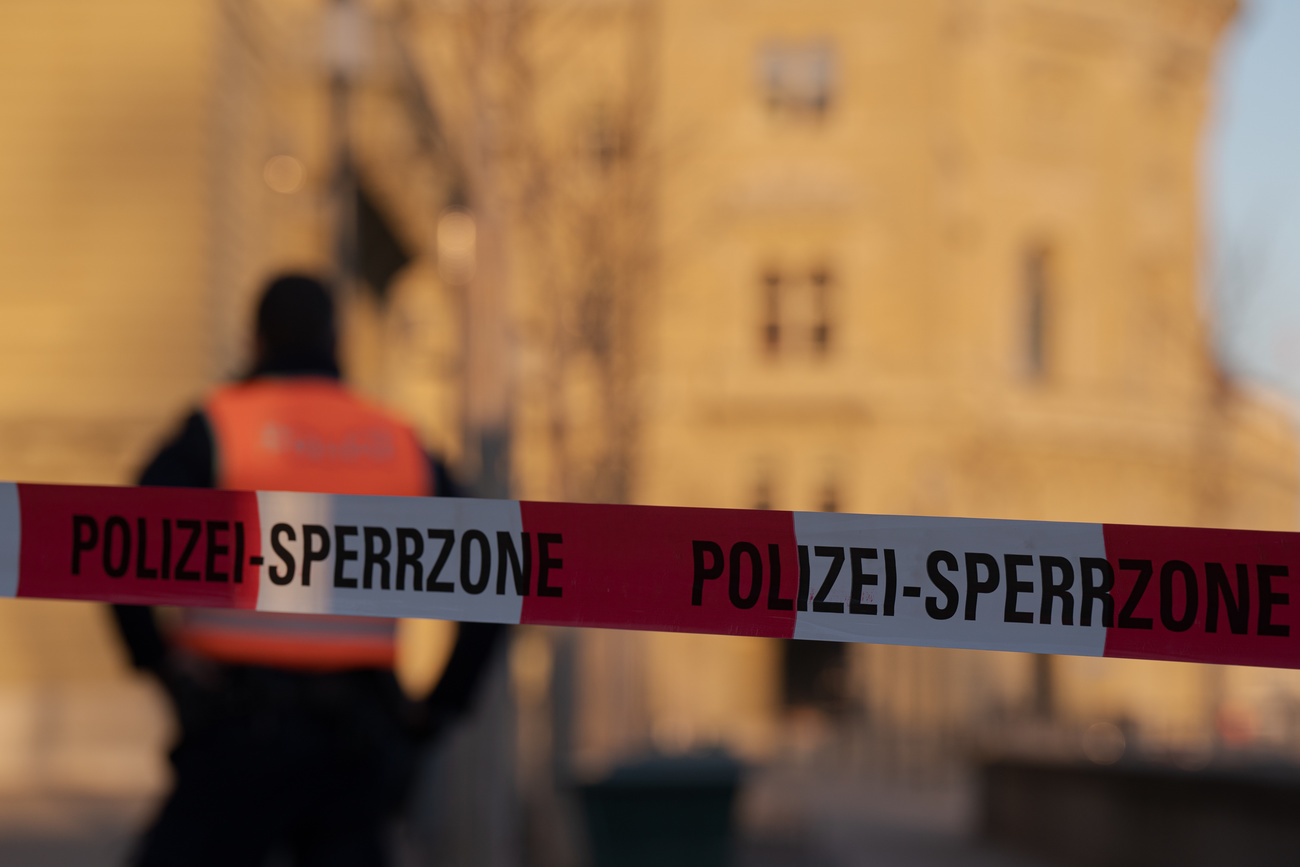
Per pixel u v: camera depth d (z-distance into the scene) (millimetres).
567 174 12281
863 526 2152
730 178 30641
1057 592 2105
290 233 15852
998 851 11734
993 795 12641
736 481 30141
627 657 12070
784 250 30703
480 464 6695
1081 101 33438
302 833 2783
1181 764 8609
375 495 2285
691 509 2184
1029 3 32594
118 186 14320
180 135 14312
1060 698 29953
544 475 21453
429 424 24438
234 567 2281
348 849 2754
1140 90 34094
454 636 2855
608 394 12594
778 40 30859
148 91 14344
